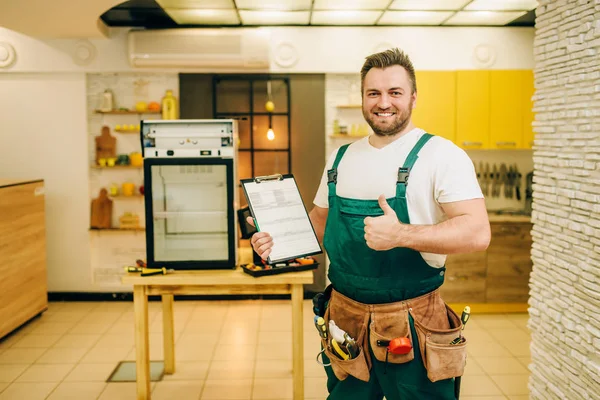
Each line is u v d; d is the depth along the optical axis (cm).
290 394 328
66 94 518
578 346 225
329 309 195
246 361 380
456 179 167
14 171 525
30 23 440
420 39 506
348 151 192
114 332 441
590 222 216
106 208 523
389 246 156
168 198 314
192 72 518
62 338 427
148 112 510
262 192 222
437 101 498
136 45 486
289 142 528
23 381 346
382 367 177
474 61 508
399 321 175
